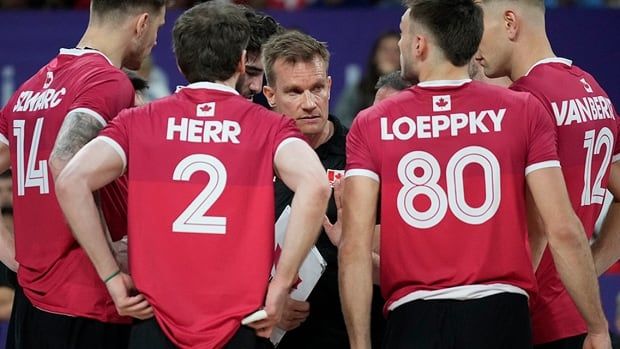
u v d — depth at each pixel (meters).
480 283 13.92
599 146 15.59
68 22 30.34
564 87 15.34
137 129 13.88
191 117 13.92
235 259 13.70
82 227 13.48
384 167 14.11
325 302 16.62
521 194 14.06
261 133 13.87
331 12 30.25
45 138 15.12
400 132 14.12
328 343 16.66
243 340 13.72
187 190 13.71
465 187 13.92
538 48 15.72
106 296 15.02
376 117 14.30
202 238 13.66
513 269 13.97
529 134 14.05
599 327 14.57
